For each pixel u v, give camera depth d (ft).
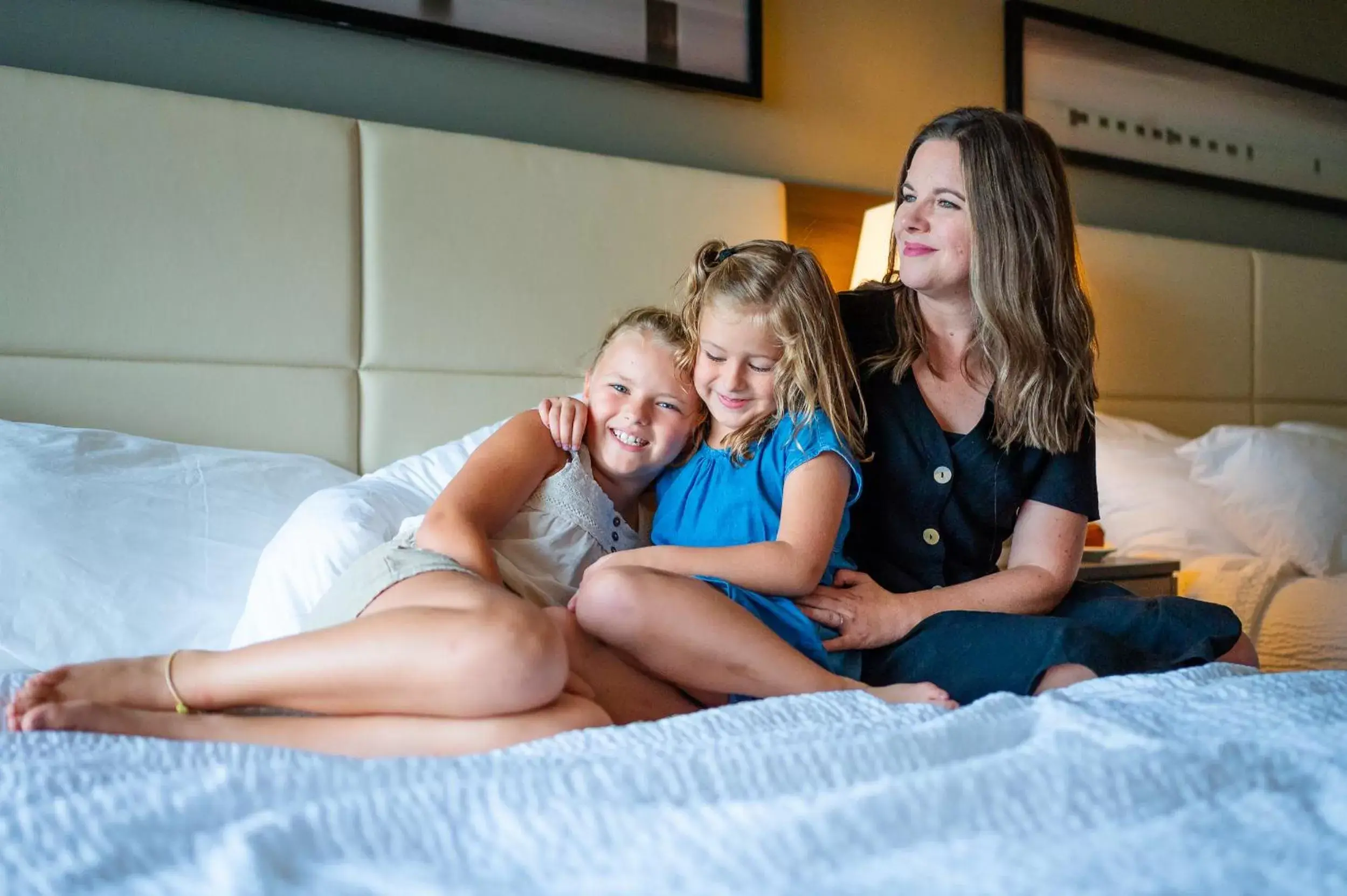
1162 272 10.16
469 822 2.06
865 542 4.56
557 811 2.07
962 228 4.36
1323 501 7.88
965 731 2.62
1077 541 4.50
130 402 5.70
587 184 7.15
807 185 8.54
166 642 4.44
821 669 3.62
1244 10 11.56
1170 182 10.79
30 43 5.89
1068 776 2.22
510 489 4.14
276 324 6.11
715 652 3.53
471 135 6.82
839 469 4.11
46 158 5.51
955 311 4.56
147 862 1.93
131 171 5.72
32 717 2.84
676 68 7.98
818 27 8.81
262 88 6.51
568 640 3.51
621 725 3.55
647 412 4.33
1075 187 10.25
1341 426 11.42
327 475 5.67
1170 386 10.22
